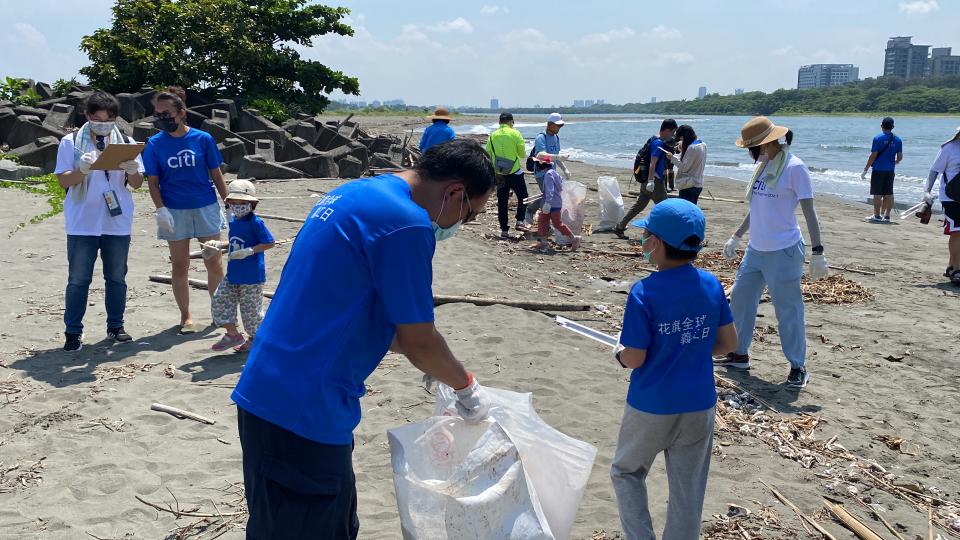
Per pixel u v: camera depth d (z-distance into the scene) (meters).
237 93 26.45
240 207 6.26
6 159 16.98
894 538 4.21
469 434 2.95
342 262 2.52
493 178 2.82
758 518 4.30
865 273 10.94
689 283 3.36
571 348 7.02
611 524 4.15
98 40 24.11
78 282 6.36
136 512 4.13
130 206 6.59
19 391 5.62
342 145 22.42
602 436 5.25
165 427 5.11
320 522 2.56
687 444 3.42
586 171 27.11
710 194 18.91
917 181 26.52
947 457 5.24
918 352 7.48
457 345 6.99
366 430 5.22
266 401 2.50
